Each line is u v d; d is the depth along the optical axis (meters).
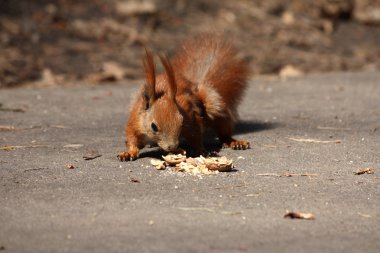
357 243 8.02
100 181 10.30
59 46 22.45
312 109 16.72
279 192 9.91
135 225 8.42
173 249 7.68
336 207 9.31
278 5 28.59
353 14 30.11
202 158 11.16
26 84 19.78
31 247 7.74
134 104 12.22
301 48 25.77
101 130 14.13
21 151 12.28
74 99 17.83
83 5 25.38
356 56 25.81
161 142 11.52
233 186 10.15
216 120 12.84
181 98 12.05
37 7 24.47
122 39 23.69
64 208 9.04
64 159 11.68
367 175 10.94
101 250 7.65
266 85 20.45
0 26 22.77
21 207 9.08
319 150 12.52
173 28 25.27
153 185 10.12
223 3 27.97
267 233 8.26
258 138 13.48
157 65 21.20
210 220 8.66
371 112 16.34
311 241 8.04
